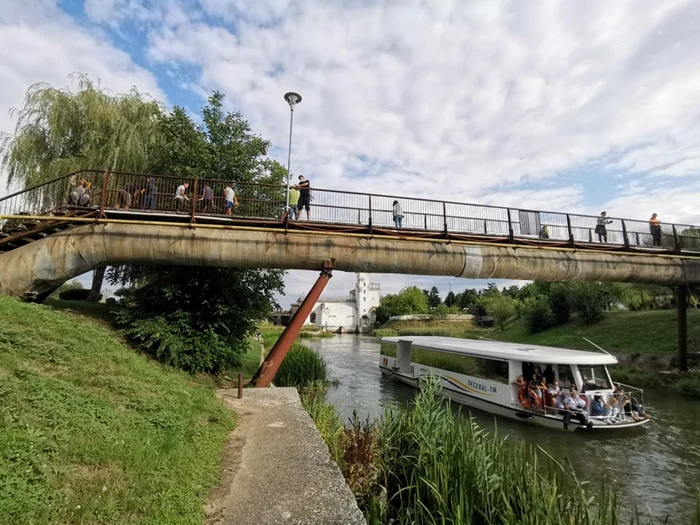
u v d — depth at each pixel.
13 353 5.71
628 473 8.79
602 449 10.27
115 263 12.24
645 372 20.27
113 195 13.68
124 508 3.18
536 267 15.58
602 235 17.42
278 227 13.44
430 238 14.53
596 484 8.23
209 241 12.33
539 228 16.34
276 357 12.40
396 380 21.28
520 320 42.19
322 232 13.06
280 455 5.46
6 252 11.38
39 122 17.98
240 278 14.62
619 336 26.55
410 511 5.93
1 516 2.61
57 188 16.52
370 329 89.50
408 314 83.88
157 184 14.48
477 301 70.69
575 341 28.83
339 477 4.82
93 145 17.59
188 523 3.38
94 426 4.29
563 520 5.26
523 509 5.38
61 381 5.20
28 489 2.92
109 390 5.77
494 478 5.84
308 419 7.32
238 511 3.92
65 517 2.86
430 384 9.09
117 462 3.83
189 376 11.29
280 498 4.22
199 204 13.82
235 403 8.44
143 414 5.34
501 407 13.41
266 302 15.88
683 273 17.98
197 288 13.13
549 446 10.52
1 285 11.07
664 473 8.80
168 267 13.43
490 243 14.85
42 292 12.10
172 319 12.30
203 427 5.91
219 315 12.88
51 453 3.50
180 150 15.94
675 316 26.02
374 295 100.31
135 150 17.53
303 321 12.96
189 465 4.46
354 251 13.49
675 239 18.38
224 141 16.39
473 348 15.32
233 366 14.71
